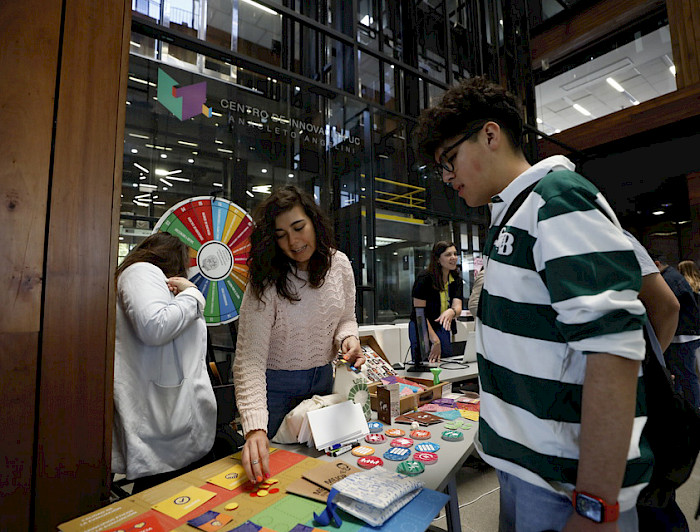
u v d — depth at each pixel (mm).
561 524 547
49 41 780
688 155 4816
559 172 582
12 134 728
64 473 764
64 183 789
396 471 837
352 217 3945
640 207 5668
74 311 794
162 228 2457
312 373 1129
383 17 4895
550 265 512
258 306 1019
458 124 679
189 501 693
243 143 3740
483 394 645
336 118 4074
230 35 4391
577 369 530
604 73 6445
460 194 748
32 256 745
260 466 771
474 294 2135
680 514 659
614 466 442
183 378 1124
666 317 727
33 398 733
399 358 2520
